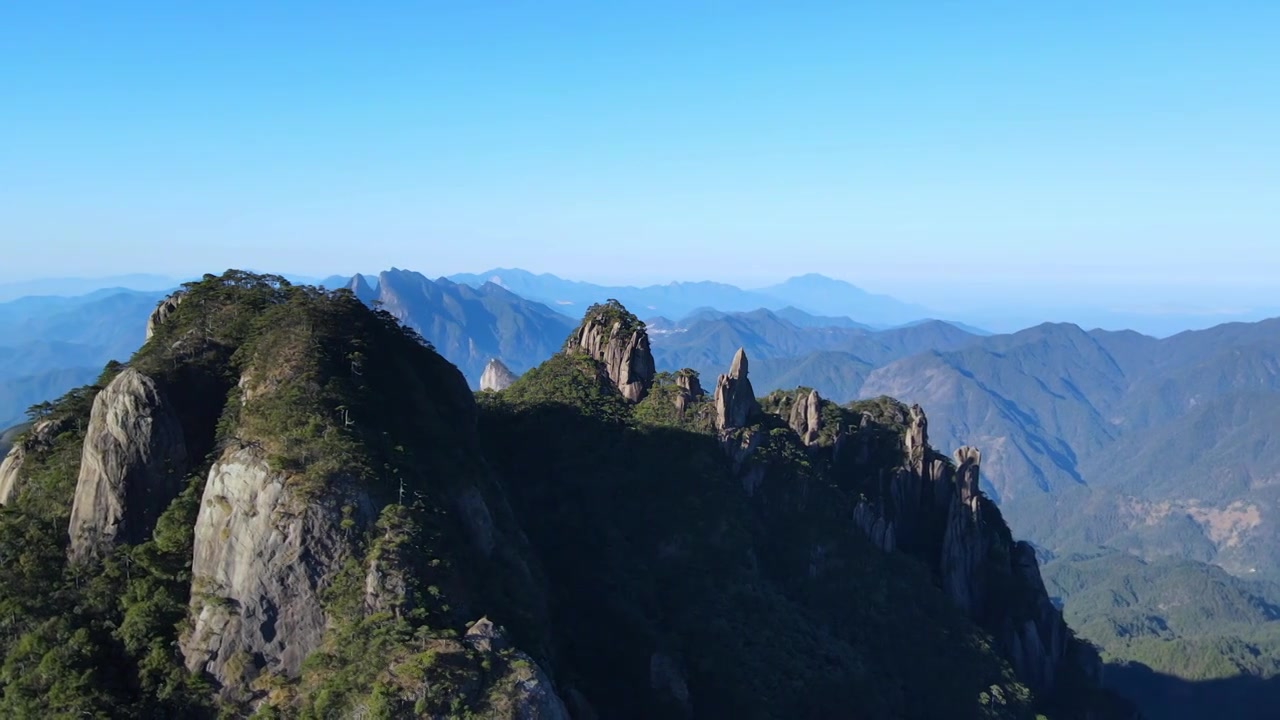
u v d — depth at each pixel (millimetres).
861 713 123812
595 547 133500
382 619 84438
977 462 175000
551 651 101438
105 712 82562
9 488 103125
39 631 87438
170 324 114688
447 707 79875
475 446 123125
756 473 152875
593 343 171000
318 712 79688
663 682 115250
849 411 184375
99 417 94625
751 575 135000
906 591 148375
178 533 91750
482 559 101312
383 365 114062
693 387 164750
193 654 85125
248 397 99938
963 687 139125
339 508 88188
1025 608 170375
